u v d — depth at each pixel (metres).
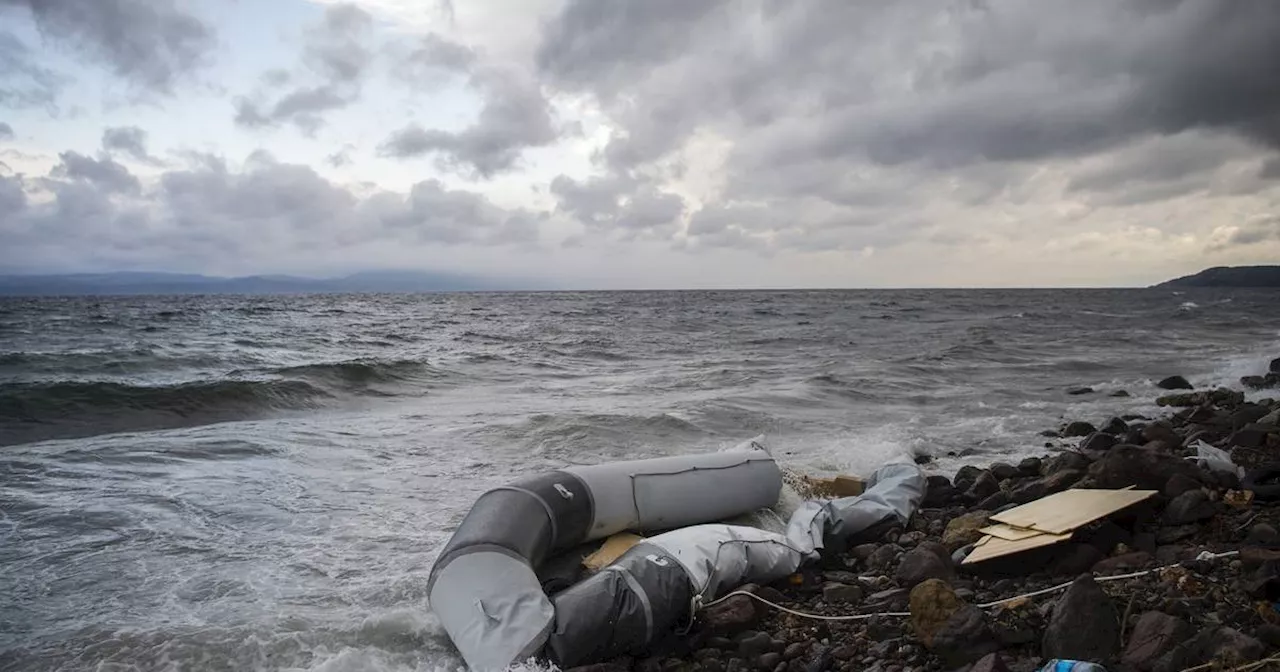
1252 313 53.44
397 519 7.04
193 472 8.60
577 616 4.19
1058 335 32.03
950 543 5.86
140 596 5.26
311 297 137.38
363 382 16.66
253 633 4.61
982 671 3.72
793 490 7.70
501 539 4.89
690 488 6.55
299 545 6.31
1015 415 13.02
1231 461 7.34
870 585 5.39
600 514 5.96
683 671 4.26
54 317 44.94
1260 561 4.59
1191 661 3.58
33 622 4.86
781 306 80.25
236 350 24.41
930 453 10.07
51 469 8.59
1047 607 4.41
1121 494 5.83
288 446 10.07
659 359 23.83
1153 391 15.50
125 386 12.74
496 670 4.04
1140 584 4.59
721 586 4.98
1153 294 153.88
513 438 10.66
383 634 4.64
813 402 14.19
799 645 4.45
